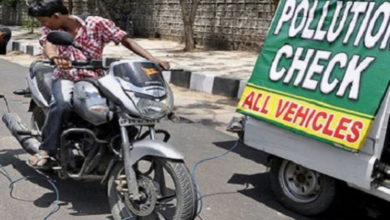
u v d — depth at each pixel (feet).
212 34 52.21
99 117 12.59
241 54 46.50
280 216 14.30
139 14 63.82
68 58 13.50
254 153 19.90
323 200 13.66
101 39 13.98
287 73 13.94
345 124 12.33
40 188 15.60
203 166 18.24
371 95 12.01
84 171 13.30
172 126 23.66
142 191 12.20
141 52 13.84
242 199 15.35
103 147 13.00
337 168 12.73
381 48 12.12
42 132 13.84
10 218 13.55
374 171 12.11
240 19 48.85
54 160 13.87
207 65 38.83
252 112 14.57
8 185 15.74
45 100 14.56
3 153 18.60
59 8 13.58
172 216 12.87
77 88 13.16
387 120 11.93
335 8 13.28
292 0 14.35
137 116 12.06
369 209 14.08
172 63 39.81
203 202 15.02
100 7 61.67
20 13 84.89
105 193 15.33
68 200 14.76
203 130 23.21
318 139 12.83
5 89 30.76
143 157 12.07
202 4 52.80
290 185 14.58
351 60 12.61
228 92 31.24
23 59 47.73
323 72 13.12
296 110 13.48
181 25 57.00
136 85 12.04
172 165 11.76
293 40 14.02
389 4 12.21
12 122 16.58
